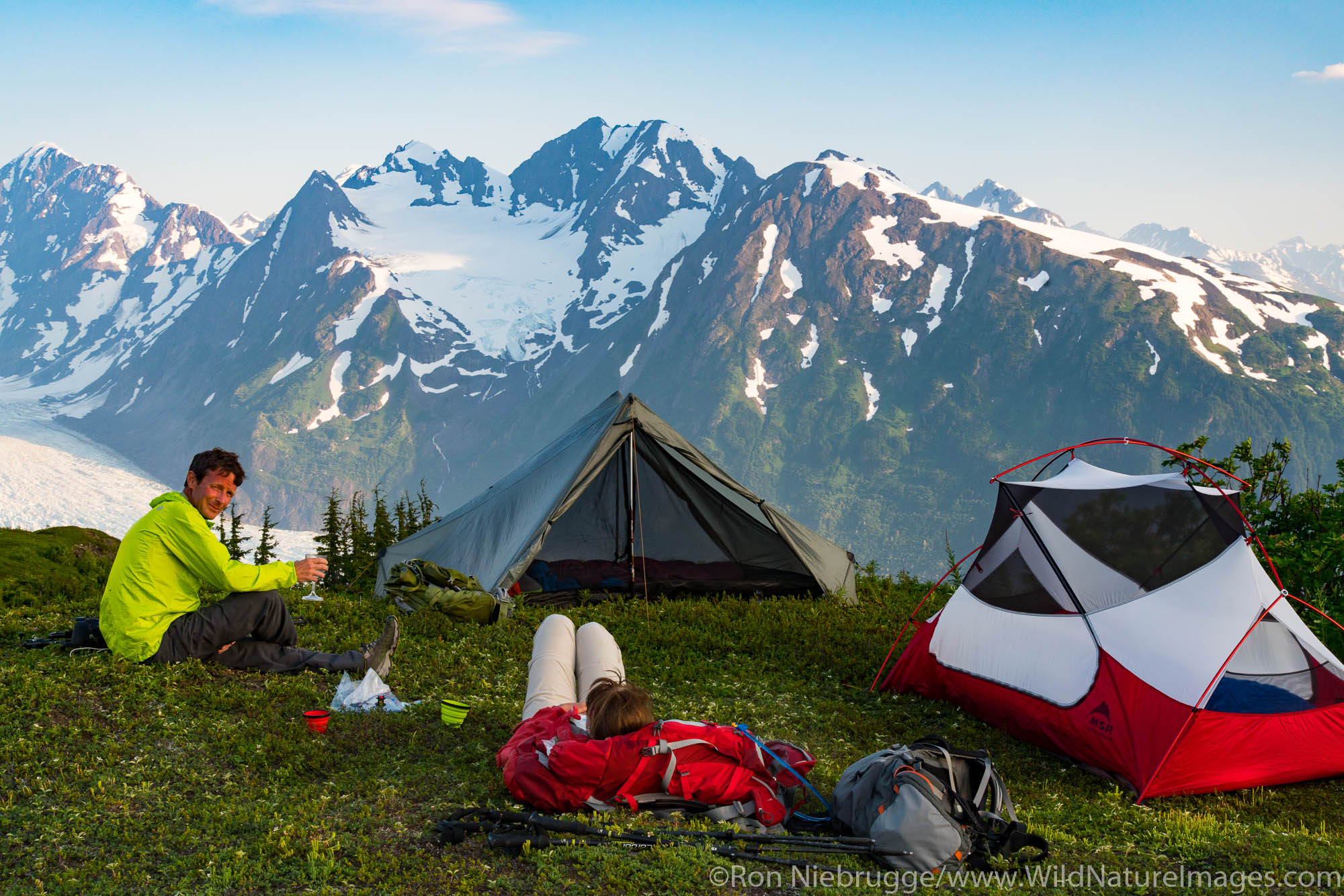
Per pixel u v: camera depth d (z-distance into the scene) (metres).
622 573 13.85
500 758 5.96
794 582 14.12
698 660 9.88
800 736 7.84
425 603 11.10
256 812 5.15
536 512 12.82
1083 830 6.03
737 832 5.01
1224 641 7.46
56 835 4.74
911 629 11.36
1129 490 8.69
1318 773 7.35
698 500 14.42
